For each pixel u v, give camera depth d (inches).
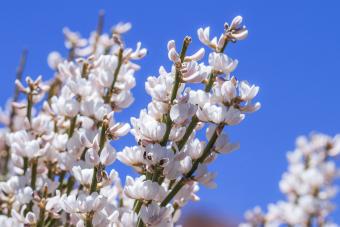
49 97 22.0
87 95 19.0
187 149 15.8
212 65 16.0
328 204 29.3
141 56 19.0
